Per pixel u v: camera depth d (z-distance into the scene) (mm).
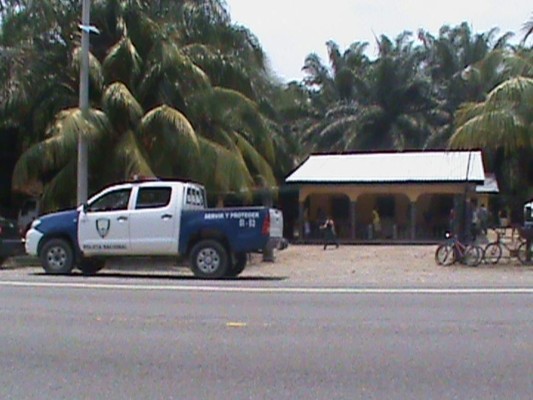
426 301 12664
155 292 13688
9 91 25688
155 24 26016
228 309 11578
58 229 17500
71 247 17469
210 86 26344
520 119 23375
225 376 7465
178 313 11164
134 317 10789
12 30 26172
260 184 30672
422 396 6762
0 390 6977
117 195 17328
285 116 46312
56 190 24969
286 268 21781
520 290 14398
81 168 22516
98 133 23250
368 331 9773
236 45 29812
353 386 7098
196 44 27500
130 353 8469
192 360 8141
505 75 27312
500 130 23375
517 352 8539
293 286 14969
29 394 6836
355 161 39250
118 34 25938
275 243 17281
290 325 10180
